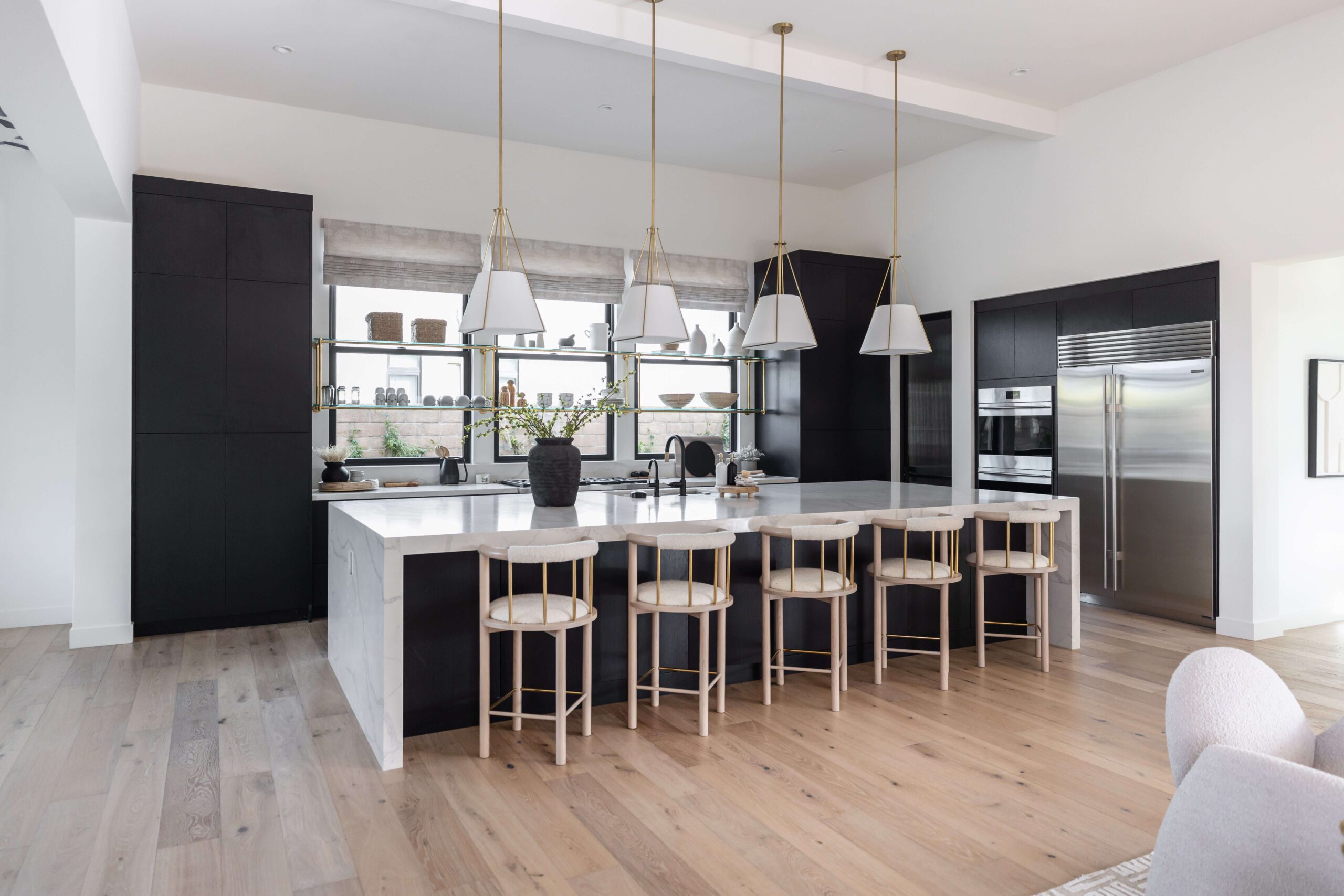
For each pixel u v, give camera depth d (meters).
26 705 3.79
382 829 2.65
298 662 4.49
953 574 4.05
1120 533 5.63
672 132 6.36
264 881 2.36
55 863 2.44
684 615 3.98
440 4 4.08
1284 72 4.77
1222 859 1.52
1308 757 1.85
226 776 3.05
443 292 6.28
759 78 4.98
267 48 4.92
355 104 5.78
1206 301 5.13
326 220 5.82
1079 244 5.92
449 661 3.54
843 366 7.25
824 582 3.76
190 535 5.09
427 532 3.25
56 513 5.46
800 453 7.08
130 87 4.71
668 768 3.11
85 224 4.85
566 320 6.89
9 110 3.22
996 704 3.82
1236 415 4.98
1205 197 5.16
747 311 7.56
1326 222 4.60
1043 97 5.79
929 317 7.16
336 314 6.10
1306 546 5.32
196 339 5.09
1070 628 4.76
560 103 5.77
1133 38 4.89
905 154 6.99
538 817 2.73
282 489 5.33
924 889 2.31
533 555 3.08
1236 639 4.93
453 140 6.33
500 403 6.35
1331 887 1.36
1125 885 2.32
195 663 4.46
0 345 5.32
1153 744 3.35
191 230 5.06
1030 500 4.71
